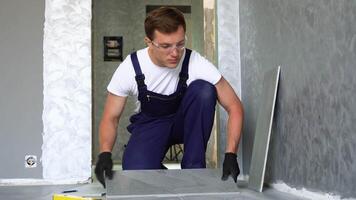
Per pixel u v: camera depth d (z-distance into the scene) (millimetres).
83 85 2932
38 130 2877
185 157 2016
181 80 1947
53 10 2936
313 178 1688
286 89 1964
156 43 1680
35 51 2908
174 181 1779
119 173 1778
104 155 1805
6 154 2836
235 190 1731
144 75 1903
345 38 1431
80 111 2920
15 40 2893
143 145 2053
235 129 1880
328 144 1563
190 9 7168
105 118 1924
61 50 2930
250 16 2600
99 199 1600
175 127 2107
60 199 1597
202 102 1954
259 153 2102
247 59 2676
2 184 2797
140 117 2123
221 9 2910
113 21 6844
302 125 1785
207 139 2031
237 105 1966
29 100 2881
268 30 2244
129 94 2012
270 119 2037
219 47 2889
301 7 1789
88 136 2914
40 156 2867
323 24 1588
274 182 2115
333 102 1521
